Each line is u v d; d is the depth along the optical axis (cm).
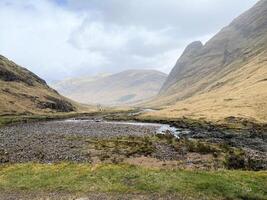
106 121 17238
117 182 3388
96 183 3384
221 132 10862
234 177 3459
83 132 10762
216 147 7006
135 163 5388
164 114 19588
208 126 12738
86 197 3034
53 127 12938
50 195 3142
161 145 7225
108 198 2994
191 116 16938
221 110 17512
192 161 5531
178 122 14912
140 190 3164
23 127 13150
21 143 7925
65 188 3312
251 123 13062
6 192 3291
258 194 3034
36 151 6625
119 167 3888
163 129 12038
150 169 3809
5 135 9956
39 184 3456
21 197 3125
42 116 19538
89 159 5738
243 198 2981
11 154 6312
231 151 6500
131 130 11556
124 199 2962
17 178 3709
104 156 5934
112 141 7925
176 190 3127
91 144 7456
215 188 3141
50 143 7800
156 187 3192
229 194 3017
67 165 4169
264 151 7350
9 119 16450
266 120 13875
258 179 3459
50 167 4097
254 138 9600
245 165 5194
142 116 19112
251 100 18512
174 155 6088
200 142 7756
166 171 3694
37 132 10838
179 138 8969
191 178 3400
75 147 7044
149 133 10556
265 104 16938
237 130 11419
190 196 2997
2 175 3881
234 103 18738
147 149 6544
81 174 3669
